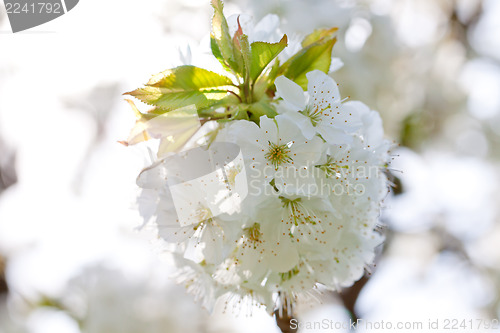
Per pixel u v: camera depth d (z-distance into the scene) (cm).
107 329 51
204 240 31
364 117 32
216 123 31
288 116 30
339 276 32
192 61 32
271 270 31
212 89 31
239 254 31
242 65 31
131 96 32
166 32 55
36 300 54
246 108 31
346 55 52
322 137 31
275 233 30
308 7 52
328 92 31
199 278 32
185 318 52
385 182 33
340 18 52
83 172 60
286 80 30
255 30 33
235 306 33
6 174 61
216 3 31
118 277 53
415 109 59
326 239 31
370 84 53
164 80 31
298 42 33
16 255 58
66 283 55
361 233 32
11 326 53
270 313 32
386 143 33
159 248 32
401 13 61
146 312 52
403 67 59
